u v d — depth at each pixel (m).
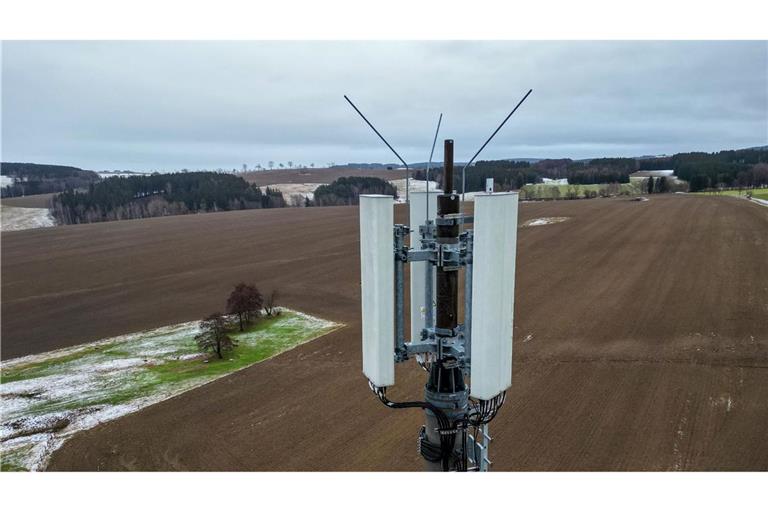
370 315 5.25
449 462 5.29
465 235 5.09
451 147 4.96
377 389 5.21
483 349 4.95
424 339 5.56
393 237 5.02
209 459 15.62
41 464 15.73
